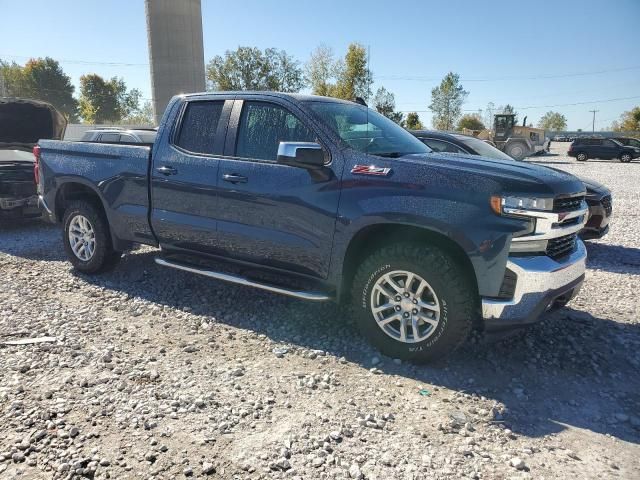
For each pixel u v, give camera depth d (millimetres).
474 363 3939
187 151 4855
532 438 3023
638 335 4547
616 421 3223
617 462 2822
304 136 4266
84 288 5531
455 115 68062
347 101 5039
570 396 3512
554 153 45781
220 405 3258
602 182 19625
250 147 4527
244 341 4277
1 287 5461
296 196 4141
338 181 3982
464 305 3594
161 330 4457
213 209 4621
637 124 70938
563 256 3787
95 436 2895
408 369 3816
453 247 3721
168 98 30016
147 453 2758
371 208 3795
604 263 7160
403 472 2684
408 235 3912
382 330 3930
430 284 3648
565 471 2734
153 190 5035
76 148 5750
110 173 5359
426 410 3289
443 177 3652
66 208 5977
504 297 3510
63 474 2582
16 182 8148
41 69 91625
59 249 7348
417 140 4926
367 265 3912
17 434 2879
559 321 4809
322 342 4273
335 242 3996
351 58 49531
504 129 36688
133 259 6660
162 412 3152
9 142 9414
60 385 3426
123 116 95688
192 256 5039
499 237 3443
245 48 59438
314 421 3113
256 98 4590
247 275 4676
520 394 3502
